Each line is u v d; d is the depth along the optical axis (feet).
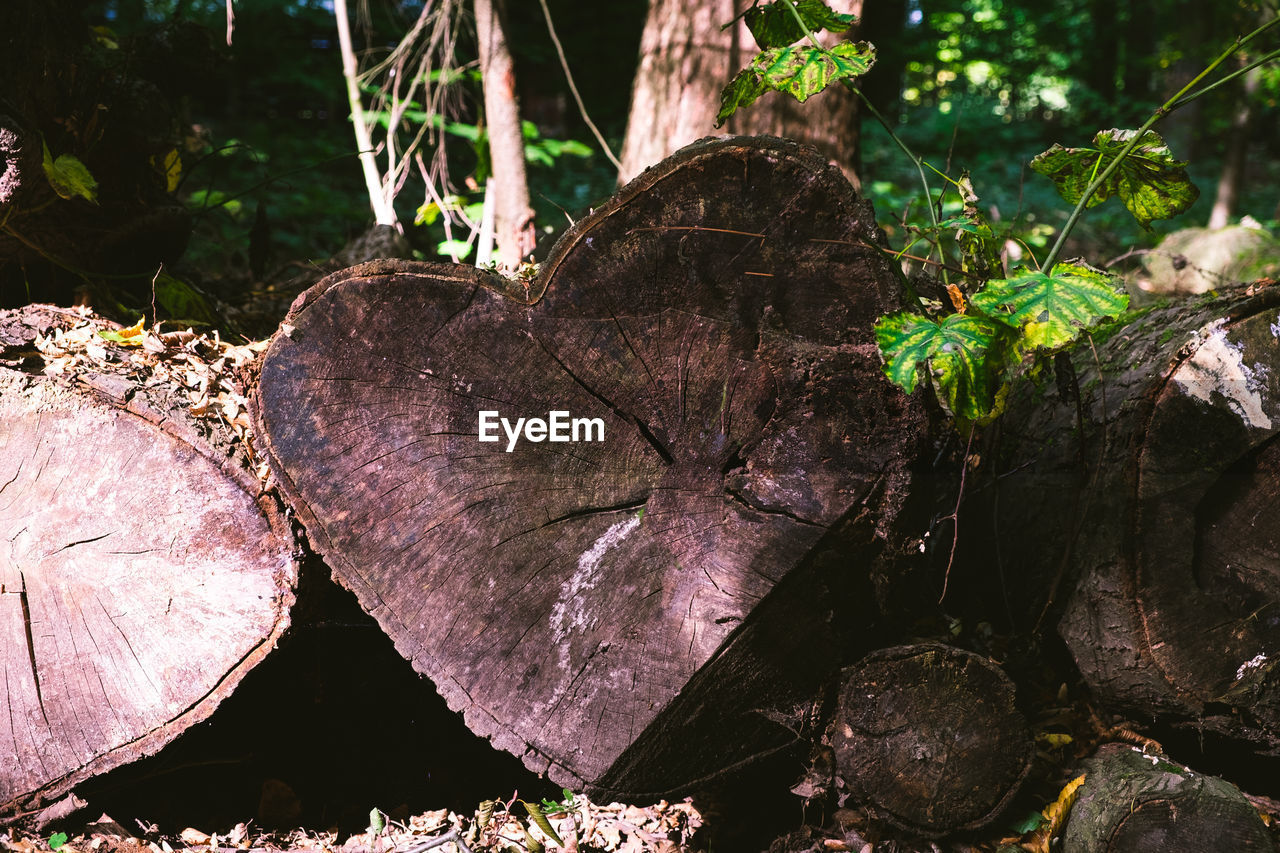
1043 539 4.91
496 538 4.41
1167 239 11.63
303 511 4.44
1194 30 19.71
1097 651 4.71
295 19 18.47
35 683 4.71
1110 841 4.45
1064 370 4.59
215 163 7.32
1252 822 4.37
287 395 4.38
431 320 4.34
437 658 4.45
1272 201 19.88
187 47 6.61
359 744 5.28
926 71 25.76
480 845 4.75
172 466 4.62
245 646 4.63
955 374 4.07
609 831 4.82
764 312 4.29
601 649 4.43
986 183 16.78
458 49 13.79
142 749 4.71
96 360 4.79
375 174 7.46
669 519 4.41
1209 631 4.58
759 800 4.90
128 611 4.67
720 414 4.35
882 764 4.53
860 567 4.43
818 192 4.20
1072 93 26.37
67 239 5.64
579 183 15.60
